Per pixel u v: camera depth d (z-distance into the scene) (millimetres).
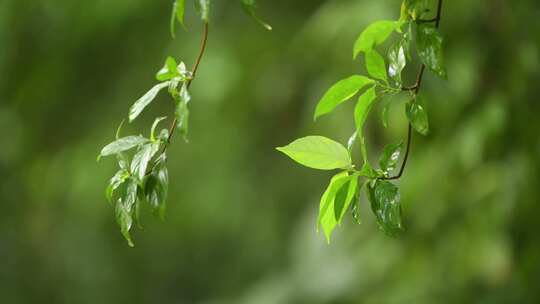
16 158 11273
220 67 10281
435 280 7961
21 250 12469
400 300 8008
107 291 12945
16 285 12602
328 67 8789
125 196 3588
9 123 11070
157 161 3631
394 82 3859
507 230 7629
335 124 8414
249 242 12359
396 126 7676
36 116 11086
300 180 11500
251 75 10234
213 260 13258
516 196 7500
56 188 11508
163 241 13102
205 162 11594
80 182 11297
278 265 12141
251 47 10336
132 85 11039
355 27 8320
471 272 7762
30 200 11812
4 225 12039
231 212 11906
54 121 11156
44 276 12656
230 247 12977
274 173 11547
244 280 12711
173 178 11789
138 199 3635
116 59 10969
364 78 3637
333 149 3650
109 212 11961
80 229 12367
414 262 8102
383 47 7621
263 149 11219
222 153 11281
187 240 13031
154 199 3621
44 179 11438
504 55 7352
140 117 11266
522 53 7242
